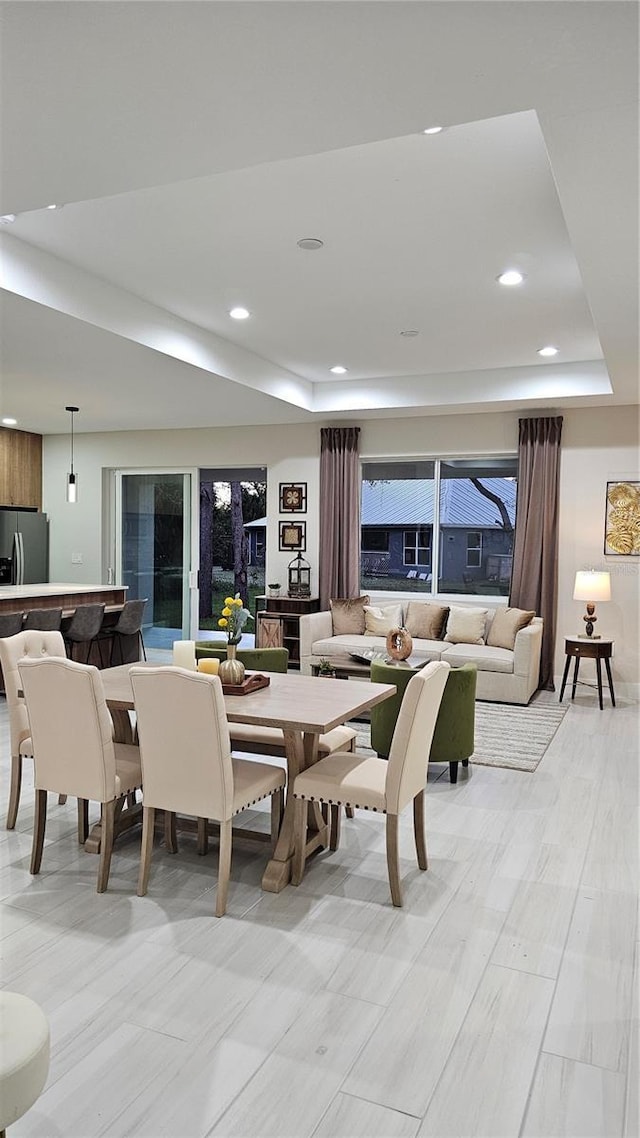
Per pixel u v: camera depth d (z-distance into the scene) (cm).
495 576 776
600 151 244
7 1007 158
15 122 226
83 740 302
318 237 392
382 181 330
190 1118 187
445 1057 210
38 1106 190
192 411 764
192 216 368
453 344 601
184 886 311
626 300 391
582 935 277
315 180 329
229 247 406
